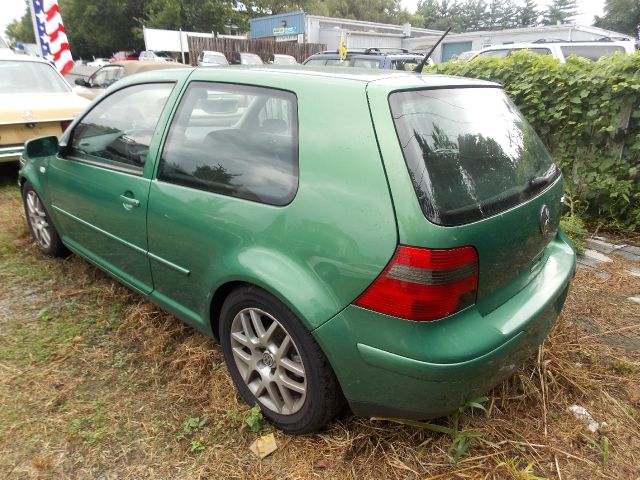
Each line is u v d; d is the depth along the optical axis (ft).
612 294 12.00
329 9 202.28
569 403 8.23
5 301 11.09
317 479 6.73
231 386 8.38
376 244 5.81
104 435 7.40
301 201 6.49
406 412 6.29
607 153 15.97
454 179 6.10
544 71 16.60
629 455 7.26
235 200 7.25
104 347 9.53
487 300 6.45
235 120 7.63
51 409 7.89
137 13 138.31
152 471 6.85
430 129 6.34
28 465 6.88
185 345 9.41
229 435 7.47
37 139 11.24
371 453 7.05
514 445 7.32
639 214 15.58
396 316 5.78
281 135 6.99
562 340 9.75
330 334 6.23
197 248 7.77
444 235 5.60
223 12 121.70
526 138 8.22
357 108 6.32
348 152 6.22
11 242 14.21
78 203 10.63
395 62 37.60
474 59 19.45
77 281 12.08
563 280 7.88
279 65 8.57
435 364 5.74
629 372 9.05
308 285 6.35
